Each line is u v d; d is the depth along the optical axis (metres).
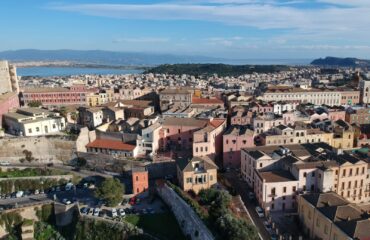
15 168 158.50
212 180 131.38
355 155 136.38
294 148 140.88
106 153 165.62
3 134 179.62
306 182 118.19
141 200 133.00
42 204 130.50
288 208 119.19
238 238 90.69
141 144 164.38
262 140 158.25
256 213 118.06
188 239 110.31
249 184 137.00
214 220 103.44
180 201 118.50
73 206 128.25
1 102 196.75
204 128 159.88
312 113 197.25
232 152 155.75
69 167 164.00
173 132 171.38
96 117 198.12
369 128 187.38
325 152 134.62
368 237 83.50
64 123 195.62
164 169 150.25
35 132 180.88
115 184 126.31
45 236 125.38
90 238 117.50
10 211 126.06
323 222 95.94
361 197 123.75
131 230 113.00
